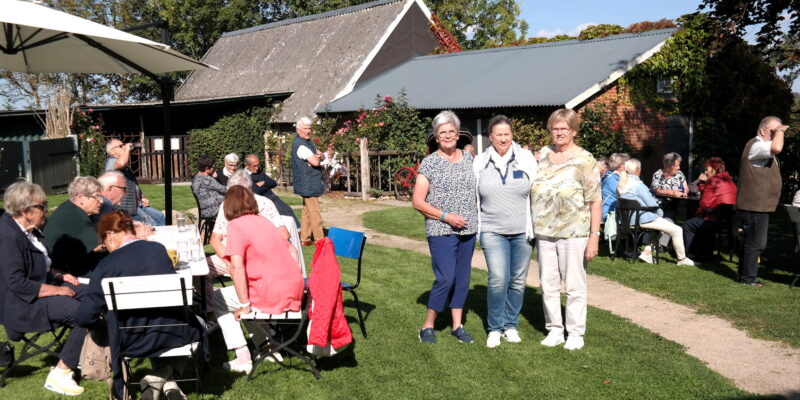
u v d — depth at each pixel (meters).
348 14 27.70
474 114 17.92
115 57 6.91
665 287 7.63
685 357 5.30
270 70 28.55
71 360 4.65
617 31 21.28
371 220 13.10
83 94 41.88
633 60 16.45
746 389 4.73
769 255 9.69
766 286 7.69
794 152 16.84
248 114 24.36
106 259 4.29
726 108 17.83
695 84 17.36
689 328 6.16
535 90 16.88
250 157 9.63
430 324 5.72
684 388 4.68
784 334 5.93
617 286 7.77
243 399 4.57
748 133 18.44
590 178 5.39
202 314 5.53
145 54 6.84
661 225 8.85
